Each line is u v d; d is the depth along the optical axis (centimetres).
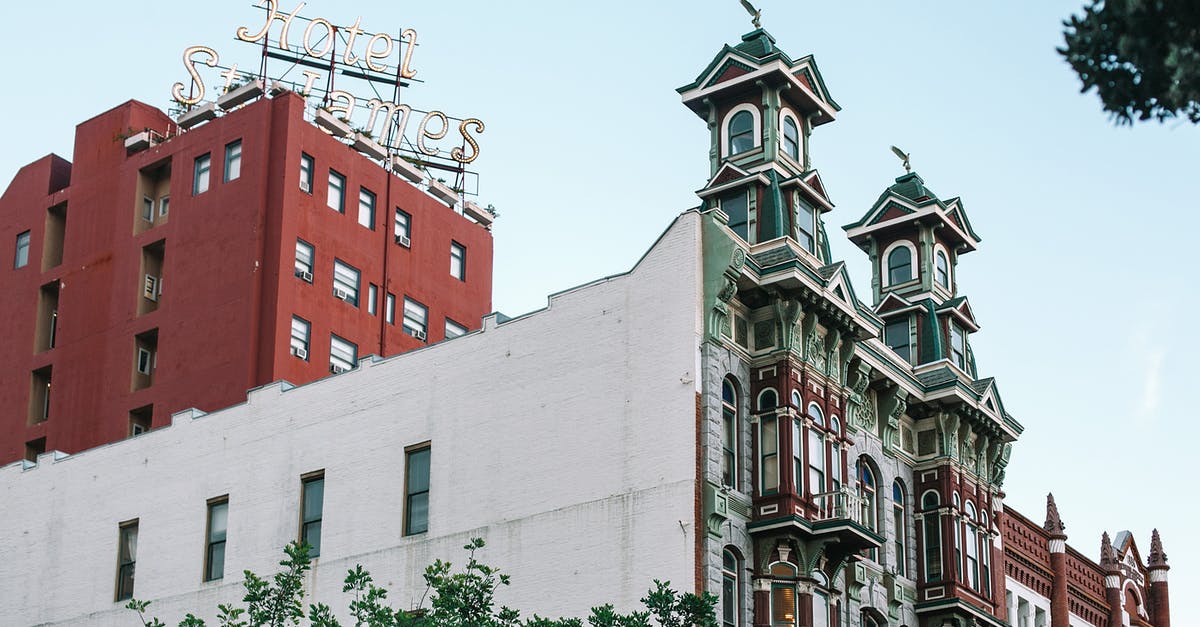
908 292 6631
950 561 6025
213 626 5953
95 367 7925
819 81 5944
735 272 5166
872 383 5975
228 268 7600
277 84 8181
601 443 5188
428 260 8494
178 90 8269
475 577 4431
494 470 5425
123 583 6381
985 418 6366
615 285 5344
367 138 8381
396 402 5794
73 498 6694
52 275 8356
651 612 4703
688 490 4925
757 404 5266
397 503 5638
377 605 4284
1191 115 2159
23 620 6612
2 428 8200
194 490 6269
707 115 5906
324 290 7725
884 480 5922
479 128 9206
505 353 5556
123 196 8188
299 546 4522
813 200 5734
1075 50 2197
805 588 5072
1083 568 7625
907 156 6906
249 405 6234
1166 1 2122
